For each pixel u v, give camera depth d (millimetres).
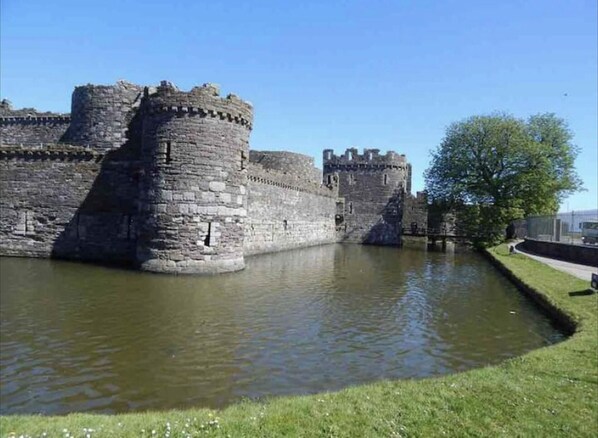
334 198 54469
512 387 8688
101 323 13477
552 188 52156
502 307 18516
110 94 30203
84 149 25578
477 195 52469
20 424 6680
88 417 7125
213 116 21984
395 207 56000
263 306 16672
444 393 8359
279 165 47125
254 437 6484
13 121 36781
